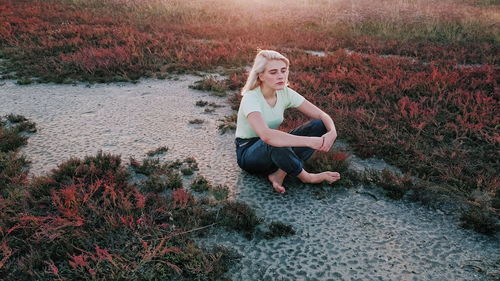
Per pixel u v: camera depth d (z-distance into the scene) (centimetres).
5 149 421
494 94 602
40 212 305
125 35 1032
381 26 1299
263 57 309
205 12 1488
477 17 1402
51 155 417
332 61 828
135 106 583
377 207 335
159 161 406
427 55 954
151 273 250
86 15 1341
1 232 277
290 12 1506
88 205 299
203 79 705
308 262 269
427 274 261
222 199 335
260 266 265
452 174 368
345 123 488
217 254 266
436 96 602
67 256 261
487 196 331
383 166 408
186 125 509
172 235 281
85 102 597
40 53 862
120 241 274
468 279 257
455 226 311
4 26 1069
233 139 465
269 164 332
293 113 530
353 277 257
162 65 808
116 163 385
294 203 336
